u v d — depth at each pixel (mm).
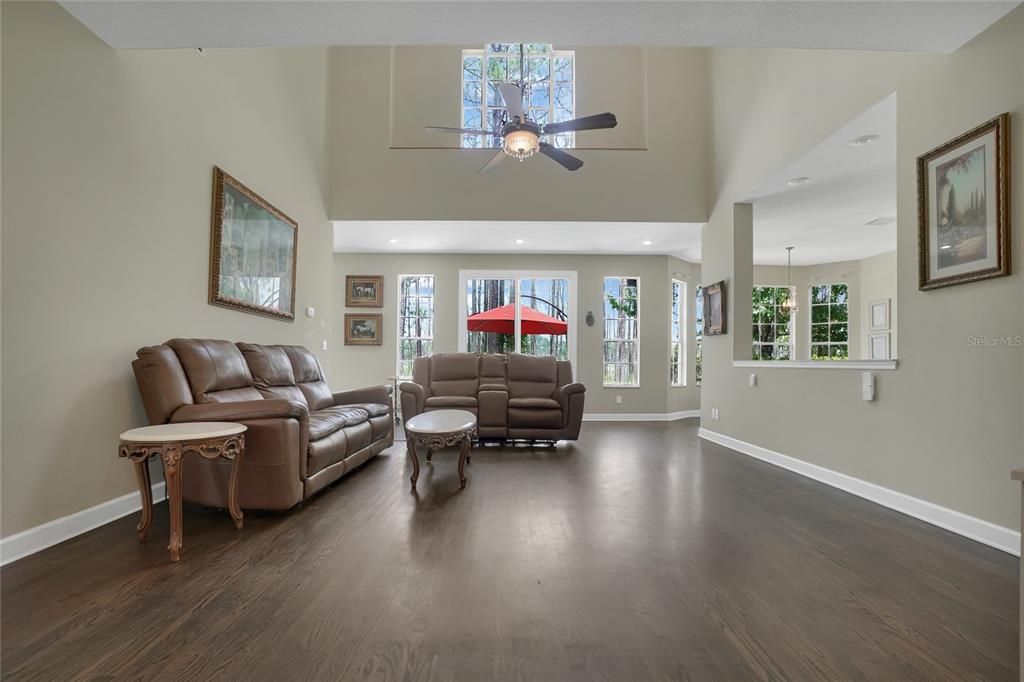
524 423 5453
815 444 3941
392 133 6301
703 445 5559
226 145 3803
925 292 2938
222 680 1370
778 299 9359
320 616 1722
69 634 1591
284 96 4828
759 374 4809
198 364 2977
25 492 2217
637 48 6430
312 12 2396
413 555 2281
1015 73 2428
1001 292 2490
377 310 7945
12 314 2145
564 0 2334
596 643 1575
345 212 6074
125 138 2783
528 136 3924
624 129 6371
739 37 2652
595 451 5148
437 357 6031
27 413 2217
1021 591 1122
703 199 6133
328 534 2557
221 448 2355
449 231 6609
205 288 3539
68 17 2402
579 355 8008
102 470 2641
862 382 3402
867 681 1395
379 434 4602
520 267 8016
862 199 5355
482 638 1597
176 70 3219
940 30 2566
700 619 1731
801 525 2766
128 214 2809
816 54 3967
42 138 2275
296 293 5121
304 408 2961
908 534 2629
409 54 6348
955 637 1629
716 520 2840
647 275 8117
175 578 2012
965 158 2660
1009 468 2436
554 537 2537
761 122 4848
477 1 2330
